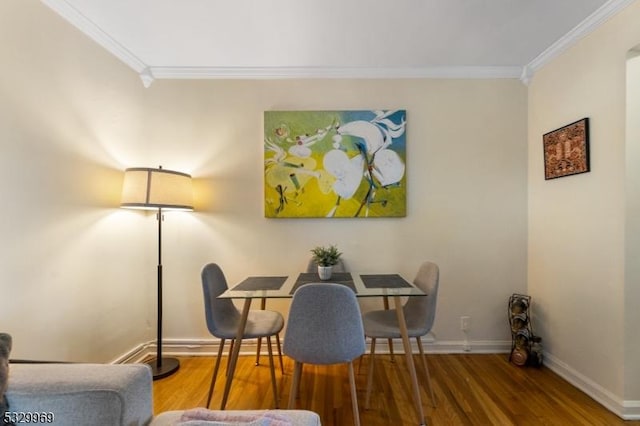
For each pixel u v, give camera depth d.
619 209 1.76
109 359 2.15
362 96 2.58
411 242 2.58
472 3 1.78
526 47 2.24
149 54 2.33
